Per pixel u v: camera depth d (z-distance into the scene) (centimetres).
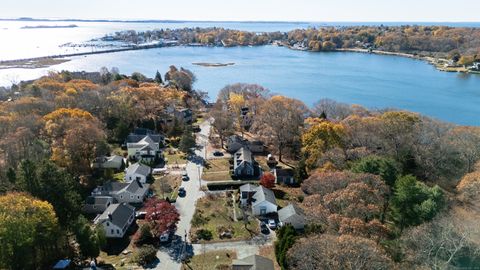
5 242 4138
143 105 10956
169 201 6619
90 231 4875
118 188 6750
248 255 5059
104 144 8000
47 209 4656
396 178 5244
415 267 3594
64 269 4681
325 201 4353
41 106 8875
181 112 11450
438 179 6544
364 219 4088
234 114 10850
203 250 5197
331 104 11094
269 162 8356
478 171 5903
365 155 6259
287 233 4738
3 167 6269
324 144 7119
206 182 7462
